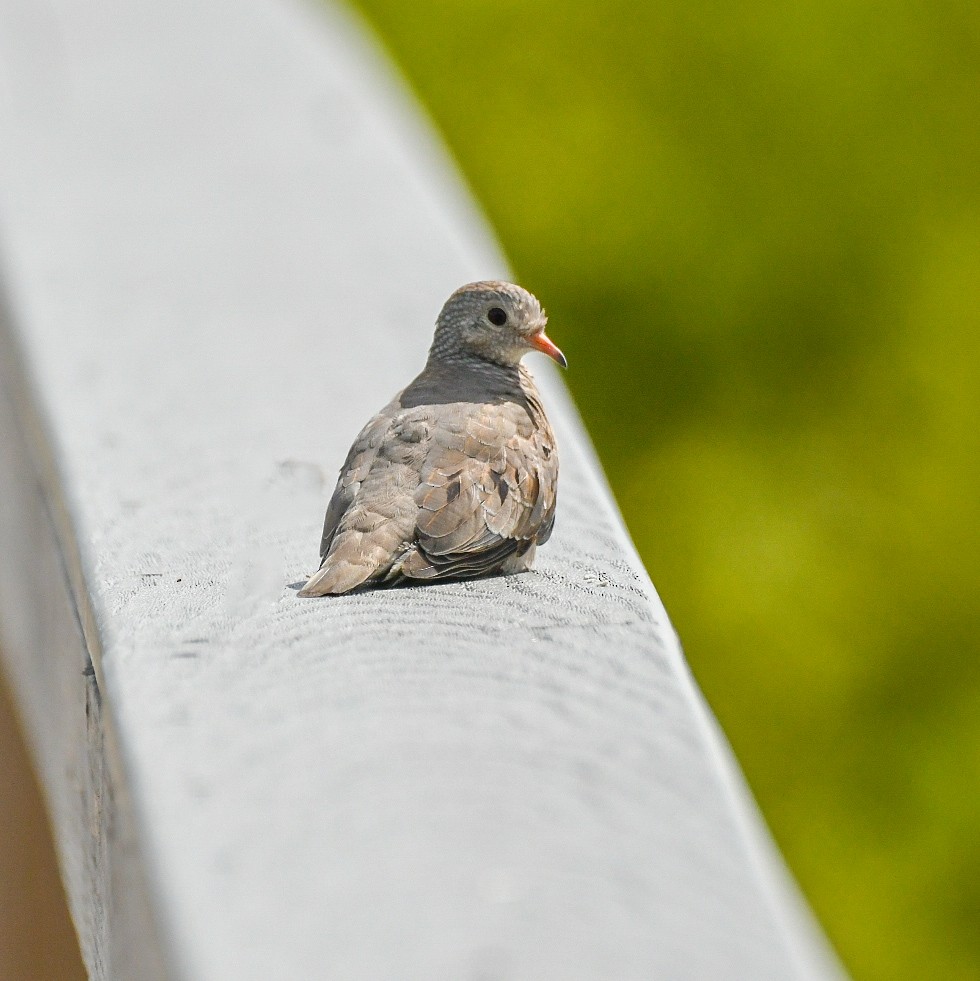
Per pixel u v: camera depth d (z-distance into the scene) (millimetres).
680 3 20688
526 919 4258
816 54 20547
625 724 5422
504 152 20766
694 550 19859
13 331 10000
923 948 17859
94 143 14484
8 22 18219
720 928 4293
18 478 9164
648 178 20406
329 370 10117
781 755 18734
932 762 18547
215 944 4129
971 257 20297
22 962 9133
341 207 13031
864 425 20203
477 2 21000
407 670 5812
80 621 6895
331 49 17984
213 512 7816
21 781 9016
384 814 4758
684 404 20266
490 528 7613
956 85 20484
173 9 18797
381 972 4031
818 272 20406
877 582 19469
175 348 10117
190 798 4836
